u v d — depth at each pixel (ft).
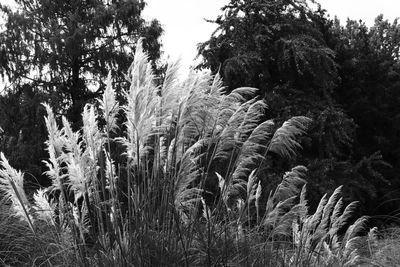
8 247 15.51
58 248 13.60
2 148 49.47
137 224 12.58
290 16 44.83
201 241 13.43
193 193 13.96
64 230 13.52
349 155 45.85
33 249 14.83
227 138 14.88
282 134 15.35
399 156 49.26
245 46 41.37
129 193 13.01
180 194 13.57
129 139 13.98
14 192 13.69
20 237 15.94
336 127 40.91
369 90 50.44
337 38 50.62
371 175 42.98
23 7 60.70
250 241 14.55
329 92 44.73
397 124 49.55
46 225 15.01
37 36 59.57
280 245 15.55
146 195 13.17
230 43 42.47
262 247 14.62
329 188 37.09
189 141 14.44
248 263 13.67
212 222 13.94
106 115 13.33
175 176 13.58
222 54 43.65
